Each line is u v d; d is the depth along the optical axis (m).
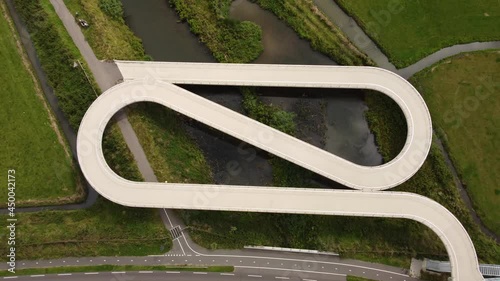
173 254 43.56
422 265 42.53
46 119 45.94
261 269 43.09
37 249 43.75
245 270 43.12
